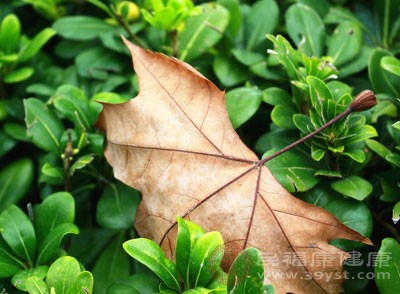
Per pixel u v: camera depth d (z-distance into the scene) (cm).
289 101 43
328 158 41
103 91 49
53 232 39
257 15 50
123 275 43
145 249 36
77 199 46
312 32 47
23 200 48
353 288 41
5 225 40
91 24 51
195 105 39
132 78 47
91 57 50
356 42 46
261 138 44
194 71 39
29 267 40
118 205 42
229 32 49
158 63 40
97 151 43
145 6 50
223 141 39
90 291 36
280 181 39
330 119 40
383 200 40
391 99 43
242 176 39
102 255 44
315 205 38
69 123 48
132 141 40
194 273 36
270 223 38
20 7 55
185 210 38
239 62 48
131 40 50
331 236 38
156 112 39
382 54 45
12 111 49
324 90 40
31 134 43
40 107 44
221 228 38
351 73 46
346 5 54
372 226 41
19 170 47
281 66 46
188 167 39
